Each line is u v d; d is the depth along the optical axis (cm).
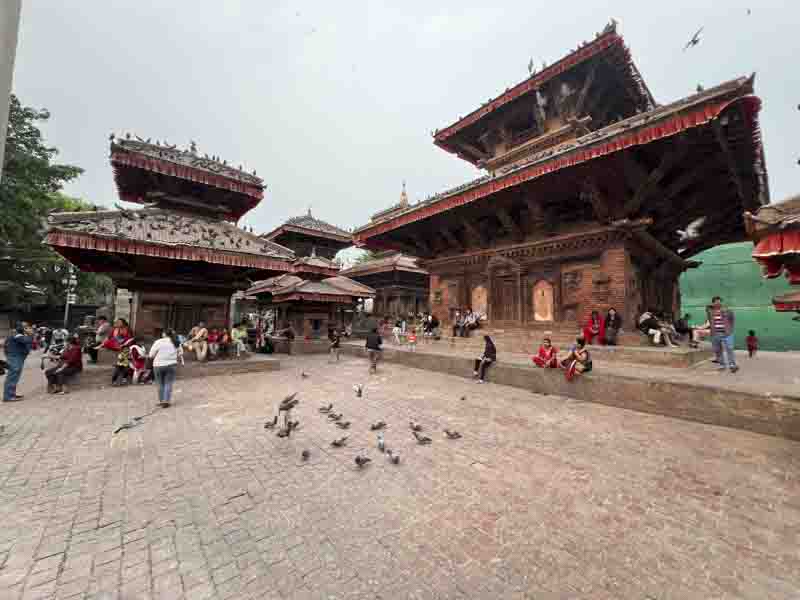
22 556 274
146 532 307
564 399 776
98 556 276
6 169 2300
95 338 1216
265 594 240
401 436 550
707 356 1011
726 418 574
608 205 1030
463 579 254
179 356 1080
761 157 895
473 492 379
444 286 1662
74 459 455
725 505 349
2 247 2284
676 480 400
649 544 293
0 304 2447
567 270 1176
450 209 1251
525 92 1381
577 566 267
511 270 1328
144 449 491
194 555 279
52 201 2591
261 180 1358
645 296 1205
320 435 552
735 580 252
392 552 284
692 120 693
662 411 645
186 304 1247
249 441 523
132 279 1144
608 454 476
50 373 840
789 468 423
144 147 1146
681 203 1106
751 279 2266
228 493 374
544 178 995
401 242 1752
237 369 1144
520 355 1142
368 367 1301
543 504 355
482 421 622
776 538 298
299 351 1802
